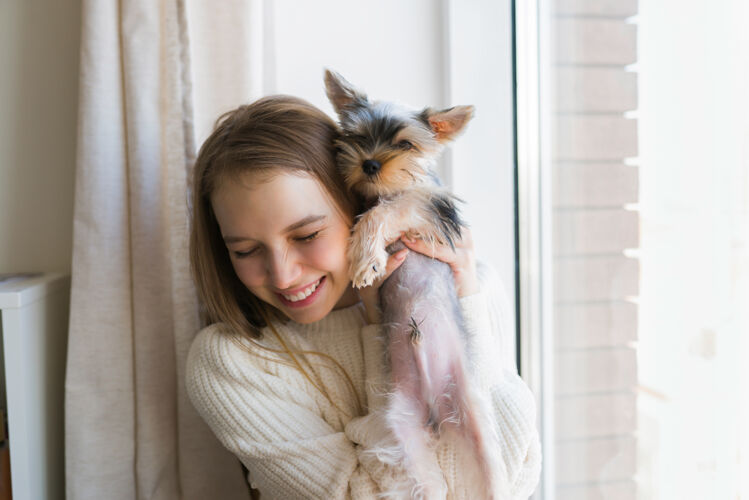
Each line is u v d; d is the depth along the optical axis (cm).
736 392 92
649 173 112
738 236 91
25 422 114
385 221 92
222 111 129
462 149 157
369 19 151
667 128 107
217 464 128
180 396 124
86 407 123
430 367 92
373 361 97
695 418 102
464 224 105
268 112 95
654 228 111
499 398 100
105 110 121
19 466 114
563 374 146
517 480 99
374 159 92
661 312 110
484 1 154
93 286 122
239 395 96
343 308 111
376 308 101
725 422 95
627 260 120
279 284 91
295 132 93
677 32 103
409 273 97
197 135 128
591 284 133
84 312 122
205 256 104
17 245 144
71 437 123
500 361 105
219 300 104
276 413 95
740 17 89
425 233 96
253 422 94
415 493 84
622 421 123
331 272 95
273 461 92
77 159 122
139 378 123
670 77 105
